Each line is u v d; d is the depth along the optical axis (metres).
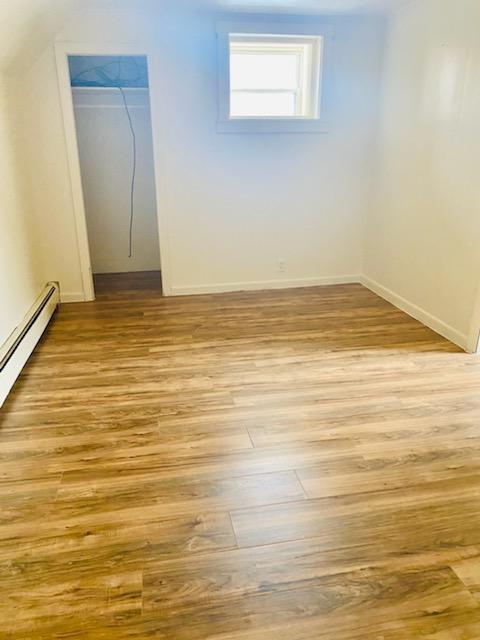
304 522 1.73
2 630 1.34
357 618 1.37
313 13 3.69
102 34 3.49
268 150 4.06
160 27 3.55
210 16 3.58
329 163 4.22
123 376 2.80
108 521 1.73
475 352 3.08
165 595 1.44
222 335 3.41
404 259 3.84
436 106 3.29
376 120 4.14
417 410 2.45
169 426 2.31
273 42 3.82
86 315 3.80
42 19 2.87
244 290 4.45
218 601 1.42
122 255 5.14
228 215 4.19
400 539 1.65
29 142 3.58
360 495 1.86
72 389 2.65
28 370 2.87
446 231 3.27
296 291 4.43
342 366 2.93
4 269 2.80
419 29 3.42
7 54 2.85
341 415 2.40
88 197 4.87
